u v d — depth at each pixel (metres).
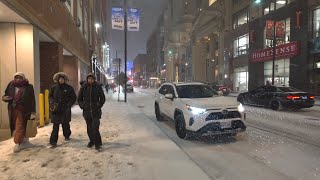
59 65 14.98
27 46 10.29
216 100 8.53
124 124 11.03
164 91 11.41
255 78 38.84
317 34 27.33
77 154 6.57
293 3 30.34
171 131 9.93
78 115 14.19
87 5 34.62
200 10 65.00
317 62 27.42
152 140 8.05
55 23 13.87
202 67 68.38
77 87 22.86
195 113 7.91
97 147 7.02
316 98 25.75
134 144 7.56
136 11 26.00
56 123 7.41
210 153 6.99
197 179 4.98
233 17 48.16
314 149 7.22
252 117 13.20
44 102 11.11
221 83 50.84
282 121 11.92
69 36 18.59
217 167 5.88
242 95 19.42
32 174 5.25
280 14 33.09
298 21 29.19
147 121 11.90
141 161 6.03
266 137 8.72
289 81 30.92
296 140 8.25
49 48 14.81
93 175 5.18
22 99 7.02
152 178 5.02
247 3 42.38
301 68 29.02
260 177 5.26
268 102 16.70
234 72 46.78
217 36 59.16
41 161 6.03
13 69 10.15
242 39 44.09
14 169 5.53
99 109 7.17
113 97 34.25
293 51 29.80
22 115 7.04
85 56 31.42
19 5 8.73
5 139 8.51
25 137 7.33
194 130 7.90
